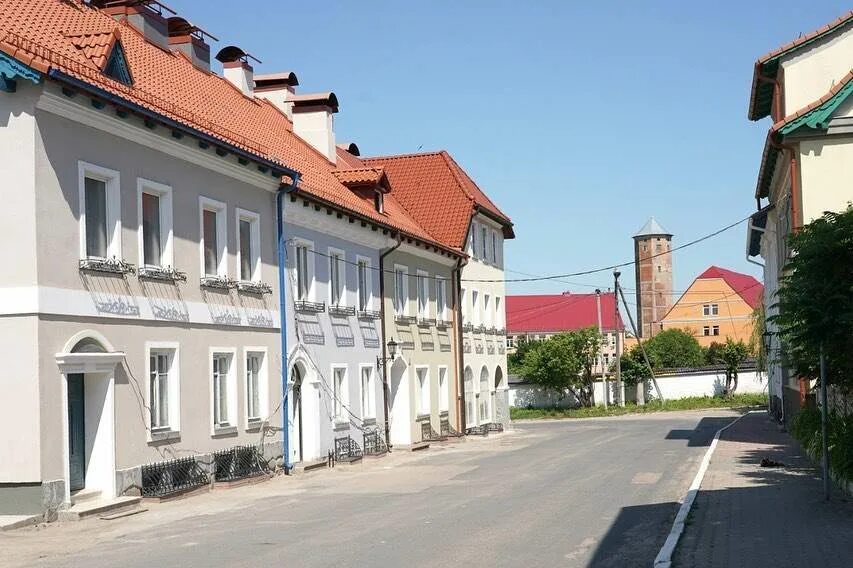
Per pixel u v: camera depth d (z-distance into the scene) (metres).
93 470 16.81
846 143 22.89
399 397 33.50
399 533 13.19
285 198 24.17
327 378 26.70
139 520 15.51
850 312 13.76
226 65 30.62
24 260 15.19
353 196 30.72
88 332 16.31
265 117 30.33
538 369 69.06
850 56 24.91
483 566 10.66
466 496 17.72
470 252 42.62
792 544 11.34
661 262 117.50
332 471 24.56
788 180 25.00
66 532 14.26
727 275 111.50
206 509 16.83
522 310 118.31
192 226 20.00
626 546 11.85
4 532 14.12
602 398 72.19
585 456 26.62
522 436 40.91
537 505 16.00
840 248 14.08
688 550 11.20
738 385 72.62
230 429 21.16
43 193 15.38
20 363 15.13
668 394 72.38
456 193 41.19
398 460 28.12
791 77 25.22
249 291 22.33
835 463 16.41
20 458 15.08
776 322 14.84
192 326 19.78
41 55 15.36
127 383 17.44
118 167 17.44
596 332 70.62
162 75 23.81
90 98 16.17
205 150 20.12
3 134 15.35
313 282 26.11
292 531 13.73
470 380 42.03
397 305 33.62
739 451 25.34
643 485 18.56
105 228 17.28
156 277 18.50
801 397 24.55
